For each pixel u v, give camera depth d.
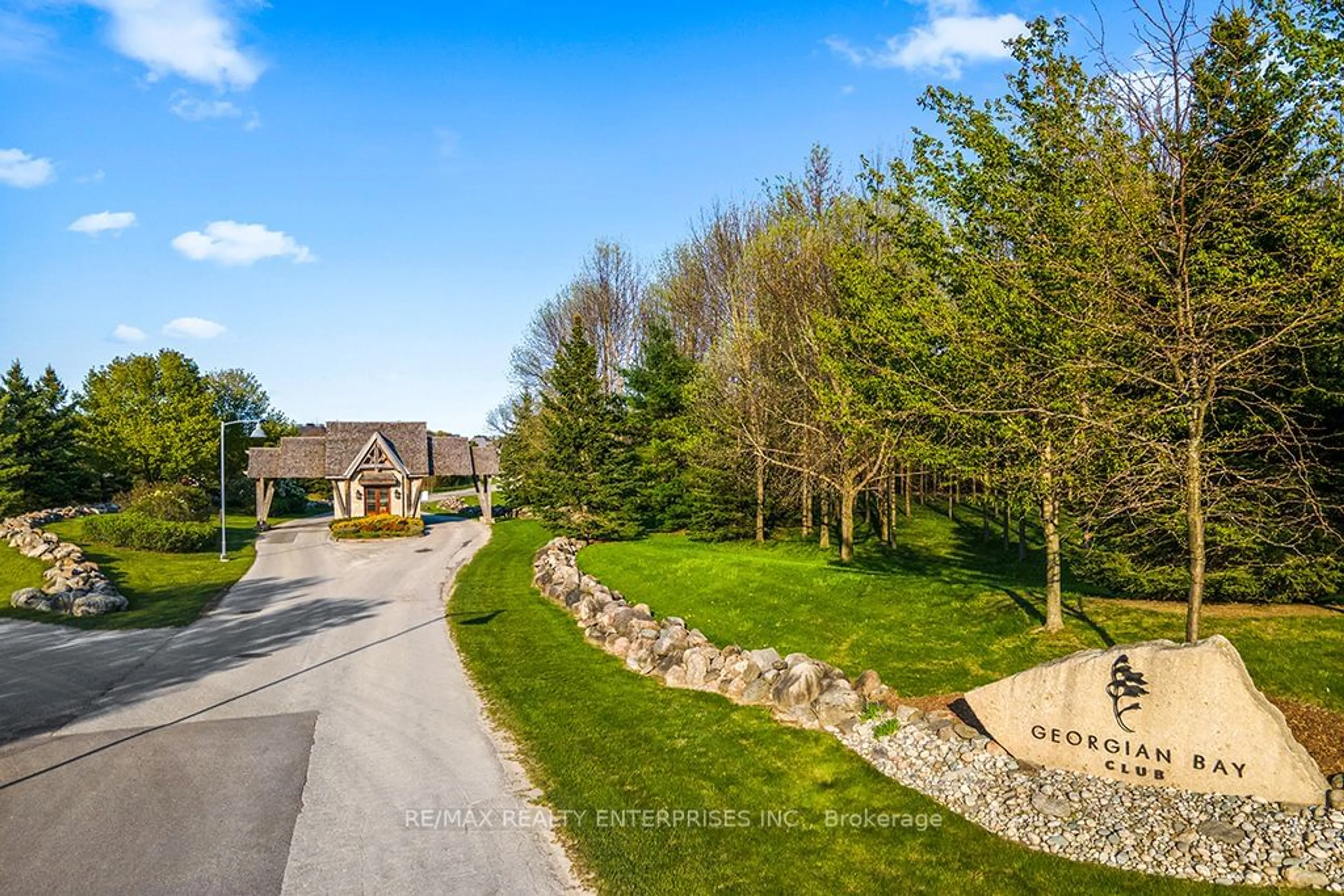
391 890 8.13
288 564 35.38
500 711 13.90
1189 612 10.34
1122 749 9.34
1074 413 12.10
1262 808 8.34
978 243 14.93
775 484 36.38
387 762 11.65
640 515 41.56
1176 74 9.96
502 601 25.03
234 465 61.50
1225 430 12.91
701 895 7.81
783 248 31.66
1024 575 23.39
